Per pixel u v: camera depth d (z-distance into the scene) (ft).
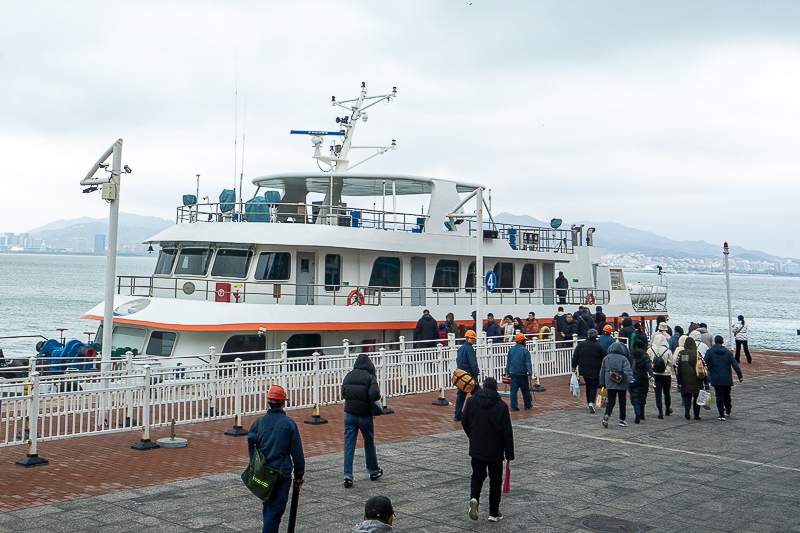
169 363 62.08
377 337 74.84
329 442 44.09
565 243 104.73
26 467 36.83
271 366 56.70
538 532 27.94
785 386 74.33
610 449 43.14
